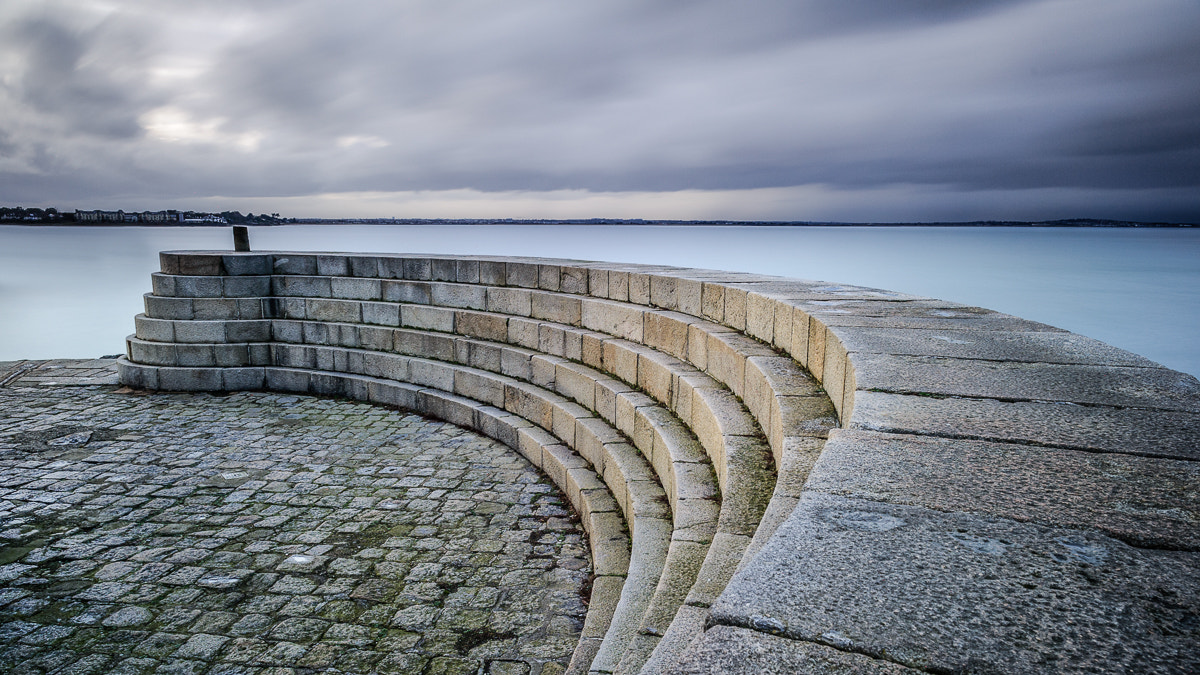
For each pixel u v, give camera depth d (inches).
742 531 119.6
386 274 393.1
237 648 149.6
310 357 389.1
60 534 205.6
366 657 147.2
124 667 142.6
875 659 47.3
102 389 384.5
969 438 92.4
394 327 378.0
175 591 173.5
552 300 327.9
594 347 290.2
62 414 335.9
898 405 108.2
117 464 267.0
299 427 319.6
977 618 51.4
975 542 62.9
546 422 287.4
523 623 160.6
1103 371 129.6
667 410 231.9
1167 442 89.9
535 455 273.9
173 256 393.1
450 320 362.6
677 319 253.6
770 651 48.6
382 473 261.0
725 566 104.7
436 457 280.8
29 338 1924.2
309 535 206.7
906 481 77.3
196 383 382.9
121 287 3198.8
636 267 327.9
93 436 301.9
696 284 261.3
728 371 212.5
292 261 405.1
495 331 343.6
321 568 186.2
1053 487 75.3
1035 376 126.0
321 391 380.8
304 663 144.8
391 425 324.8
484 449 292.0
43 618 160.9
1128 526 65.6
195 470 261.6
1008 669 45.6
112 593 172.1
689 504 158.2
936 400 111.0
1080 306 2994.6
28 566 185.8
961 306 209.2
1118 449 87.4
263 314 401.1
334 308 395.9
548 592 174.9
